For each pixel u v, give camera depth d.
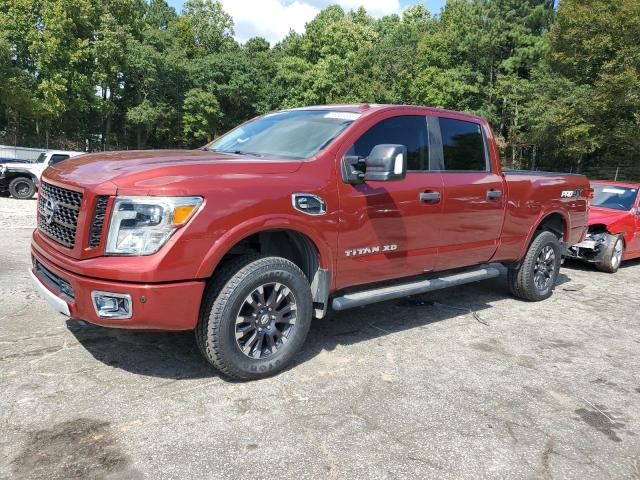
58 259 3.34
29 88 37.00
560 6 35.12
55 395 3.24
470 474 2.67
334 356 4.15
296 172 3.67
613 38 31.39
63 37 37.12
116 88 44.78
